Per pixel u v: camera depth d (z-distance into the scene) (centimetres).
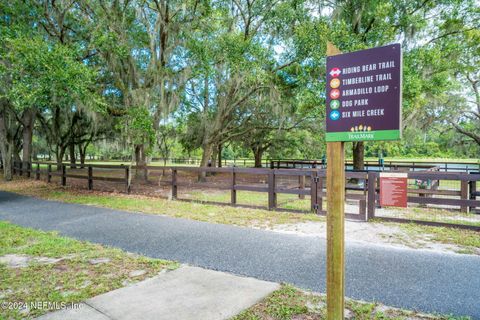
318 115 1150
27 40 842
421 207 848
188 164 3412
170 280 355
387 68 223
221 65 1271
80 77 888
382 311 284
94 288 331
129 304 295
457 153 2062
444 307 290
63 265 402
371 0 1156
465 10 1235
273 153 2761
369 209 670
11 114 1747
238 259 428
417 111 1334
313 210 742
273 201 791
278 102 1341
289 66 1159
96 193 1100
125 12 1208
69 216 720
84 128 2289
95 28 1088
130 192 1098
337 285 240
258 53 1078
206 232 576
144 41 1333
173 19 1277
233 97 1463
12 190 1181
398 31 1245
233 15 1388
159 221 669
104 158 4709
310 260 423
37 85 846
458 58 1369
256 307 290
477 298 308
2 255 439
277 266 400
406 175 594
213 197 1058
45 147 3169
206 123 1620
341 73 243
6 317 269
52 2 1184
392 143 2091
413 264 404
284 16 1129
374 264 405
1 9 1052
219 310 284
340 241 240
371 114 228
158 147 1920
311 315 277
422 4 1234
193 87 1623
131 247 484
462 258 428
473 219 688
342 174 240
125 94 1222
